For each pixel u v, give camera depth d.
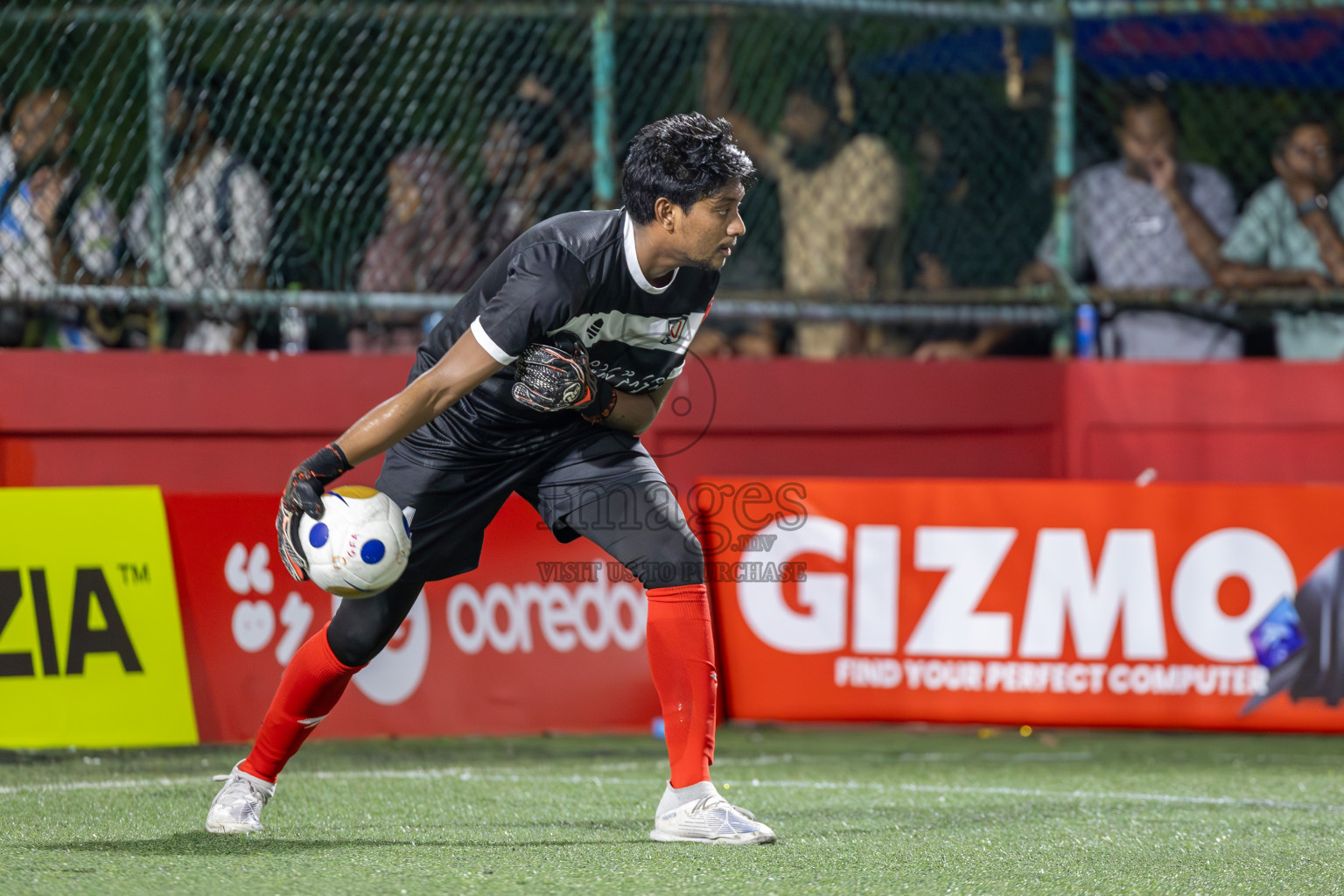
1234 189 28.39
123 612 18.06
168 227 22.16
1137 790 15.70
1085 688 20.25
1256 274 25.66
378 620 11.88
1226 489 20.39
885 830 12.85
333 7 22.23
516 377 11.23
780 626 20.50
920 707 20.33
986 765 17.86
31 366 21.09
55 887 9.95
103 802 14.00
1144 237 26.05
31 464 21.16
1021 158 26.78
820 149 25.41
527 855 11.37
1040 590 20.36
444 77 24.27
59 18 21.38
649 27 25.88
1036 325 25.45
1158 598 20.30
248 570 18.83
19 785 15.14
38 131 21.72
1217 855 11.71
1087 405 24.81
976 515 20.50
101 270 22.27
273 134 22.98
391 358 22.44
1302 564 20.31
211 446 21.83
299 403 22.08
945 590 20.45
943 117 26.66
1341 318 25.97
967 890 10.24
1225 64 28.81
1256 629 20.28
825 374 23.88
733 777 16.58
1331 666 20.22
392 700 19.34
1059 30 24.80
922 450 24.36
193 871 10.60
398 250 23.20
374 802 14.26
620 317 11.39
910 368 24.28
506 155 23.69
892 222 25.36
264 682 18.78
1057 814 13.94
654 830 12.19
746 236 25.53
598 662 20.31
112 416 21.41
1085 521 20.39
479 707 19.72
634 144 11.05
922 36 26.91
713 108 25.45
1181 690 20.22
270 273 22.64
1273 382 24.88
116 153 23.69
